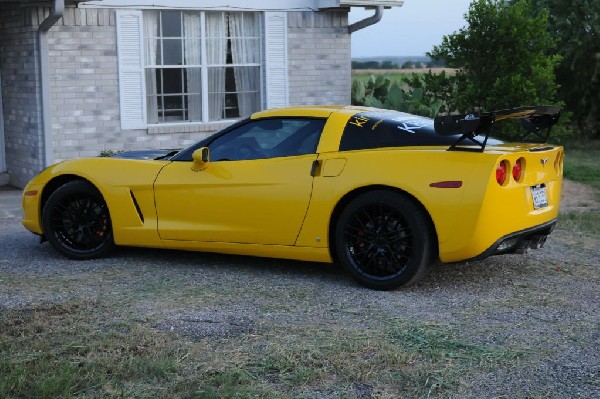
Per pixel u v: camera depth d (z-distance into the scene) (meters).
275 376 4.18
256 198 6.33
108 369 4.23
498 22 15.77
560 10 20.19
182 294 5.82
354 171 5.97
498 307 5.50
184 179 6.63
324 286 6.08
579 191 13.07
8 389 3.93
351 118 6.27
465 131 5.60
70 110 11.77
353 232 6.04
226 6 12.78
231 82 13.16
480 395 3.96
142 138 12.34
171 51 12.55
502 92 15.40
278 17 13.29
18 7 11.59
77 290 5.96
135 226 6.86
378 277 5.95
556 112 6.34
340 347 4.58
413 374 4.20
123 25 12.00
